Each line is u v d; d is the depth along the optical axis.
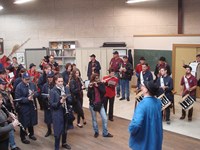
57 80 4.53
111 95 6.26
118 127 6.01
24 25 11.79
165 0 9.66
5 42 12.22
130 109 7.44
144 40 9.89
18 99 4.82
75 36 11.13
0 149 3.30
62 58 11.04
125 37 10.50
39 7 11.41
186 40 8.91
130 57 9.73
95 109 5.20
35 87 5.15
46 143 5.15
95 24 10.81
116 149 4.85
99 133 5.62
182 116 6.58
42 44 11.66
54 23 11.32
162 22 9.86
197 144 5.07
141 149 3.26
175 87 9.31
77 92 5.69
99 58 10.20
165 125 6.13
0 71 5.43
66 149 4.83
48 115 5.32
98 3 10.63
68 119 4.70
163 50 9.45
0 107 3.44
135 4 10.14
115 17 10.50
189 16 9.31
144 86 3.36
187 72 6.50
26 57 11.20
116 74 8.59
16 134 5.62
